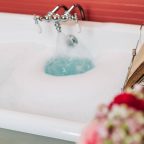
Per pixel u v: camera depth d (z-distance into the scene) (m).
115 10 1.28
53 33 1.32
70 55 1.30
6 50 1.38
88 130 0.45
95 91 1.14
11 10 1.44
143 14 1.25
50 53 1.35
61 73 1.26
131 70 1.00
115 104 0.45
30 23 1.34
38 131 0.81
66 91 1.15
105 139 0.41
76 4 1.25
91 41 1.28
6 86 1.23
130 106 0.44
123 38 1.23
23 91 1.19
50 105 1.11
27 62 1.32
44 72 1.27
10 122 0.83
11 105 1.14
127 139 0.40
